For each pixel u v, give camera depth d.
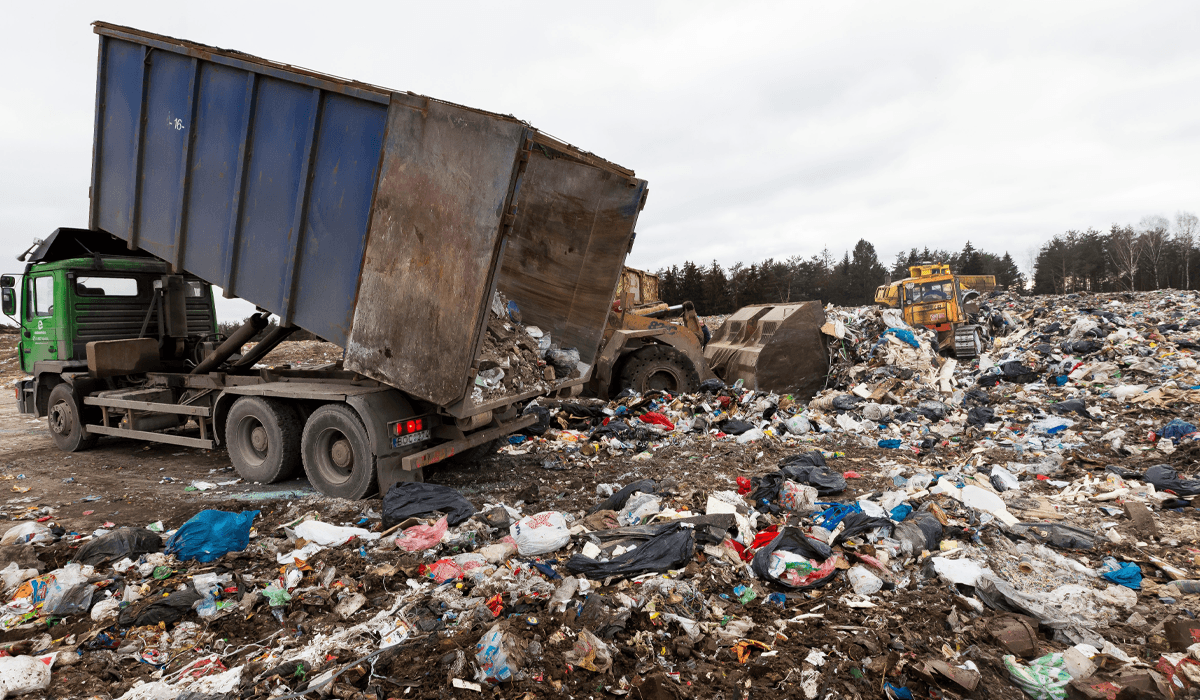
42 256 8.23
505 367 5.98
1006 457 6.70
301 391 5.80
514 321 7.07
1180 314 16.64
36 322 8.39
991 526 4.48
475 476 6.51
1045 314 17.19
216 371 7.29
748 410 9.12
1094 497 5.32
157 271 8.62
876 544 4.07
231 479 6.70
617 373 10.39
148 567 4.04
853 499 5.41
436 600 3.45
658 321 10.62
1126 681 2.62
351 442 5.52
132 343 7.86
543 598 3.38
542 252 7.32
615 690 2.69
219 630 3.36
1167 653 2.96
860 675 2.77
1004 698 2.68
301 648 3.12
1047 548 4.19
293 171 5.40
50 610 3.53
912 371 10.66
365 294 5.12
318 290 5.42
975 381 10.96
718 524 4.27
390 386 5.29
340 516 5.10
